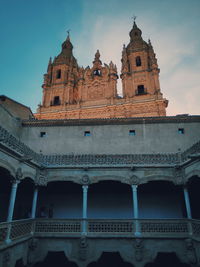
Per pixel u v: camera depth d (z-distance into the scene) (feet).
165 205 53.31
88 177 45.11
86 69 144.87
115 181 48.52
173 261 46.37
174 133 59.11
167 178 44.42
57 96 144.05
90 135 61.36
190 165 41.11
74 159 47.19
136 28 159.94
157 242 39.45
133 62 138.10
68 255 39.40
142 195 54.95
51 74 156.46
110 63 138.31
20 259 37.58
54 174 46.42
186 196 42.86
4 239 31.91
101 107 123.34
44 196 57.72
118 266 47.52
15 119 62.08
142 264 37.96
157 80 125.90
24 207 57.98
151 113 114.32
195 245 37.55
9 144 33.45
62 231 41.24
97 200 55.31
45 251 40.01
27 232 39.52
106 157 47.47
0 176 42.65
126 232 40.16
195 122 59.72
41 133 63.67
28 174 41.47
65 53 164.76
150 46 140.26
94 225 41.34
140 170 45.39
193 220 38.63
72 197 56.65
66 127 63.21
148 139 59.06
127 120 61.46
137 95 123.34
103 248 39.50
